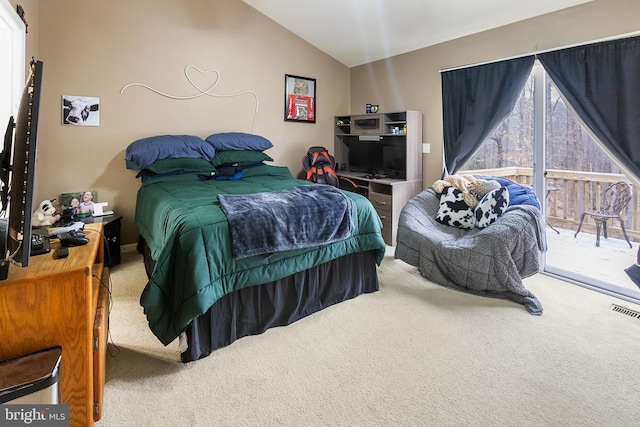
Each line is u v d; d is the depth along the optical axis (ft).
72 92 11.21
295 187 9.49
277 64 15.11
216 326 6.63
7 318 3.89
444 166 13.03
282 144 15.62
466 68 11.96
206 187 10.26
